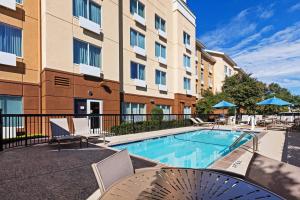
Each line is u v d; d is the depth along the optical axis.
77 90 11.80
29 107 10.48
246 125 17.88
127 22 16.14
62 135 7.75
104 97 13.36
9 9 10.05
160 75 19.78
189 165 7.21
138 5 17.42
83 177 4.27
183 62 22.56
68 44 11.49
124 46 15.80
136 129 12.50
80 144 7.52
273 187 1.86
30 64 10.65
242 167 4.82
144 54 17.47
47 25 10.58
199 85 30.03
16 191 3.55
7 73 9.84
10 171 4.57
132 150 9.52
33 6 10.91
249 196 1.71
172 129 14.34
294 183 1.81
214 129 14.88
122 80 15.51
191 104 23.77
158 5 19.69
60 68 11.05
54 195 3.42
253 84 23.59
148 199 1.61
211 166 4.90
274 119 17.84
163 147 10.23
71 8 11.72
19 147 7.25
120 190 1.78
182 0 23.44
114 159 2.16
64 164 5.18
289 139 9.71
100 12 13.52
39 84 10.90
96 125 12.70
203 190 1.81
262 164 2.14
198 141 11.62
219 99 23.77
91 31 12.73
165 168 2.51
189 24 24.12
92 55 12.92
